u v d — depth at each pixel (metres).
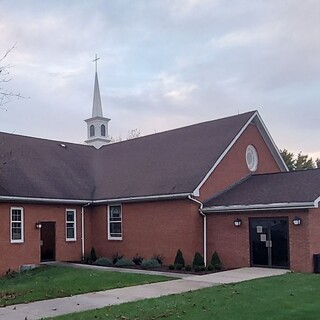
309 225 18.23
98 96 33.94
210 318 9.93
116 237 24.77
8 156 24.97
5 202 22.08
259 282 14.88
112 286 15.23
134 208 23.95
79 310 11.38
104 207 25.48
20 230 22.67
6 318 10.73
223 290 13.41
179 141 26.52
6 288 16.44
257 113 25.25
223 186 22.86
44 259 24.45
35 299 13.24
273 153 26.73
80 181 26.97
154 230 22.81
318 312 10.34
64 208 24.88
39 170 25.61
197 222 21.47
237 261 20.36
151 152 27.20
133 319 10.06
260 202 19.67
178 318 10.01
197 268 19.50
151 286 14.88
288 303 11.34
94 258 24.67
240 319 9.79
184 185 21.80
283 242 19.00
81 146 31.58
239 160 24.12
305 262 18.19
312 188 19.16
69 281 16.61
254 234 19.95
